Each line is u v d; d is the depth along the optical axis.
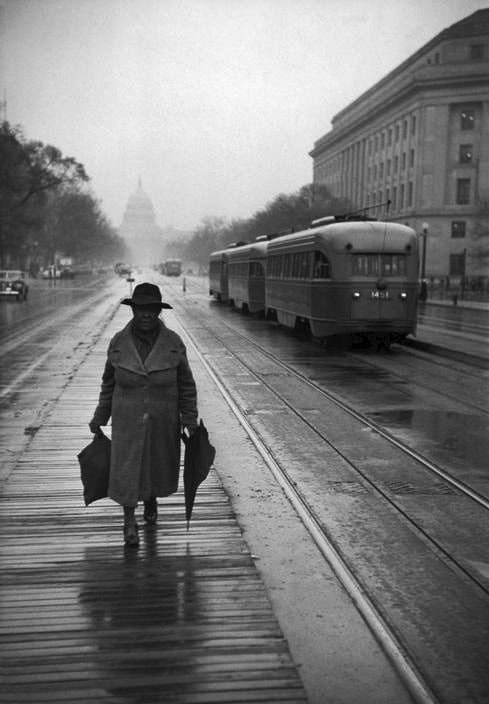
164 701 3.45
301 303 22.66
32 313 34.03
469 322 32.25
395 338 20.56
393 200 91.62
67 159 62.38
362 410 11.30
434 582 4.89
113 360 5.08
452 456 8.45
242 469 7.73
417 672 3.73
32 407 11.04
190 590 4.61
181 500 6.48
